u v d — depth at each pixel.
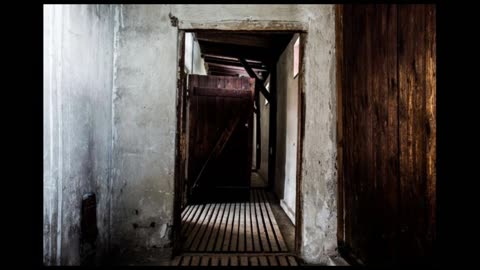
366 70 1.98
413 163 1.44
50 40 1.55
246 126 4.76
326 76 2.50
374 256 1.84
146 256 2.40
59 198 1.65
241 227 3.39
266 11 2.49
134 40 2.46
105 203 2.30
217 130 4.73
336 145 2.48
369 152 1.93
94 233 2.10
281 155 4.81
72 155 1.79
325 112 2.49
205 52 5.89
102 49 2.22
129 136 2.44
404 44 1.52
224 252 2.58
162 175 2.44
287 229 3.36
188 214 3.96
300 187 2.49
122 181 2.43
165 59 2.46
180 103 2.53
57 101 1.62
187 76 4.67
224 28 2.49
